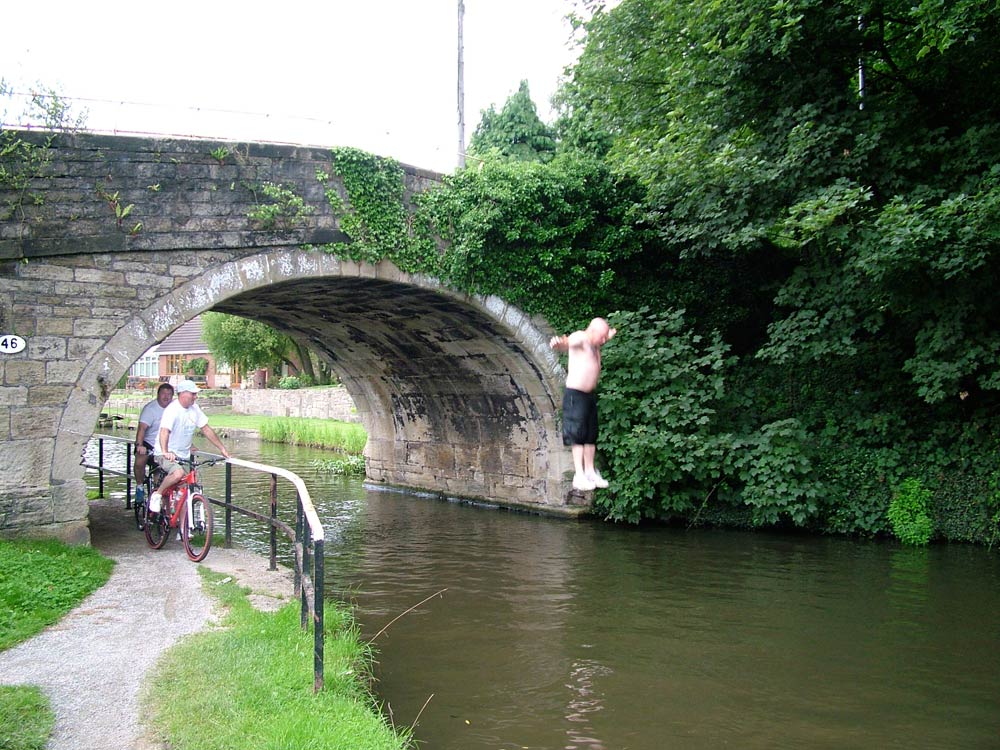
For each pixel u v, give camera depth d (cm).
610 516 1288
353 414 3453
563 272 1312
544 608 834
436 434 1702
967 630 752
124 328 924
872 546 1090
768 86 1134
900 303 1049
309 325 1638
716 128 1170
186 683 476
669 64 1289
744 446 1210
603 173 1345
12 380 863
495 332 1301
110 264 918
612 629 765
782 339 1154
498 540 1195
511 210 1222
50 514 877
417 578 965
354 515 1454
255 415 4469
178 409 900
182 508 872
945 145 1017
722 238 1138
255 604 667
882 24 1070
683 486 1259
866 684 632
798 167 1066
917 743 535
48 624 600
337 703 467
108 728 418
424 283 1173
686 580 938
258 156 1012
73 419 894
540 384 1355
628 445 1214
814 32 1055
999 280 986
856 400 1211
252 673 495
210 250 978
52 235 881
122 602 667
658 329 1252
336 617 677
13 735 400
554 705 593
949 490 1091
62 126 896
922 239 905
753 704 596
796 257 1380
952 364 1001
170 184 952
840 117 1081
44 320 881
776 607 828
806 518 1164
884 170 1067
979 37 973
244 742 401
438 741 532
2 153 855
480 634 752
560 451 1382
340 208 1073
